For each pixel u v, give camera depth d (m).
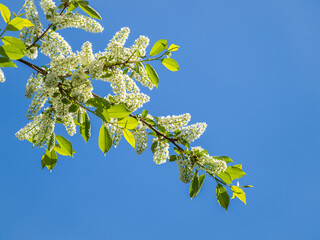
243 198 3.61
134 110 3.59
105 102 3.48
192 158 3.60
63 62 3.54
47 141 3.53
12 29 3.45
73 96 3.46
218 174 3.60
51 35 3.57
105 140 3.50
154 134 3.63
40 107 3.52
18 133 3.60
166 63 3.58
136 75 3.60
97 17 3.57
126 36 3.61
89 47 3.57
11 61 3.45
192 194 3.59
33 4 3.54
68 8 3.56
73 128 3.56
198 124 3.63
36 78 3.55
